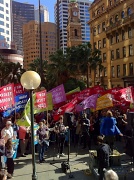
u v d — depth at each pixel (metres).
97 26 56.59
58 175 9.27
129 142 9.54
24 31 105.94
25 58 106.06
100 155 7.80
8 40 125.88
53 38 101.75
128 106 15.12
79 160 11.09
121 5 47.41
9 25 127.00
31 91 7.48
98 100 12.95
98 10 56.78
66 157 11.62
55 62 40.91
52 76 41.81
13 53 85.06
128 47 45.44
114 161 8.95
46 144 10.97
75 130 13.80
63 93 14.03
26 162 11.05
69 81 38.94
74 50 39.22
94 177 8.77
